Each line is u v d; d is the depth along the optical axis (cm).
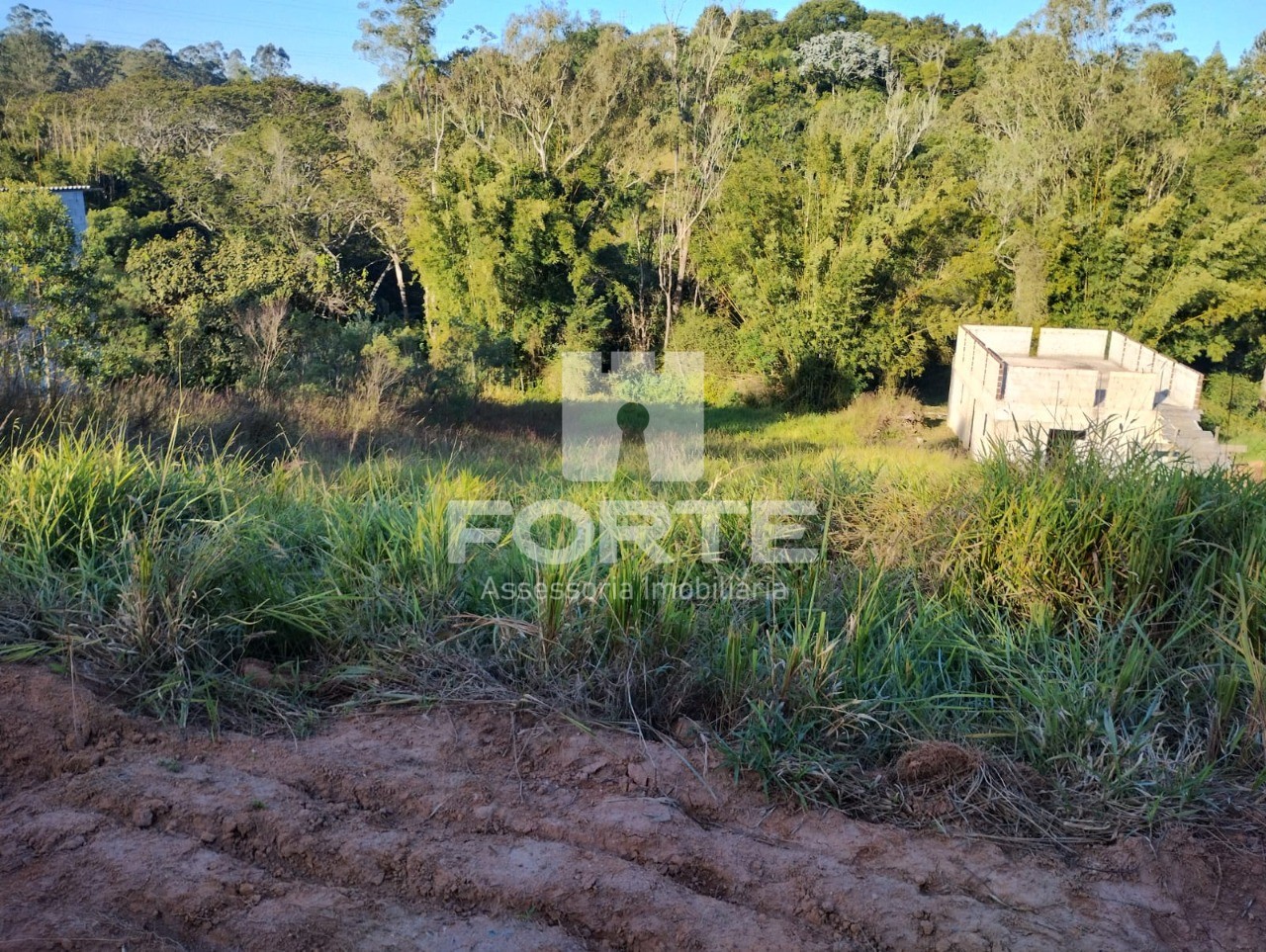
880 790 277
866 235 2720
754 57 4644
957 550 423
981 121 3684
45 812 246
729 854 243
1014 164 3134
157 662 315
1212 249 2772
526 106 3644
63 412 659
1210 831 261
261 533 390
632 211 3484
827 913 223
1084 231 2889
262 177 3947
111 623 320
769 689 310
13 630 320
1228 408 2833
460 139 3853
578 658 334
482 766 282
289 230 3888
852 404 2602
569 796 268
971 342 2006
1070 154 3044
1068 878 241
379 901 221
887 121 3141
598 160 3484
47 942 198
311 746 287
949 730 304
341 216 3959
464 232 3231
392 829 246
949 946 214
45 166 4081
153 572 334
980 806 269
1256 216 2781
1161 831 260
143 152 4369
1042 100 3256
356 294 2738
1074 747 292
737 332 2958
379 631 353
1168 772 280
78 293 1495
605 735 303
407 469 674
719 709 316
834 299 2697
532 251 3120
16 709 283
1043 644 348
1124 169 2905
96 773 262
